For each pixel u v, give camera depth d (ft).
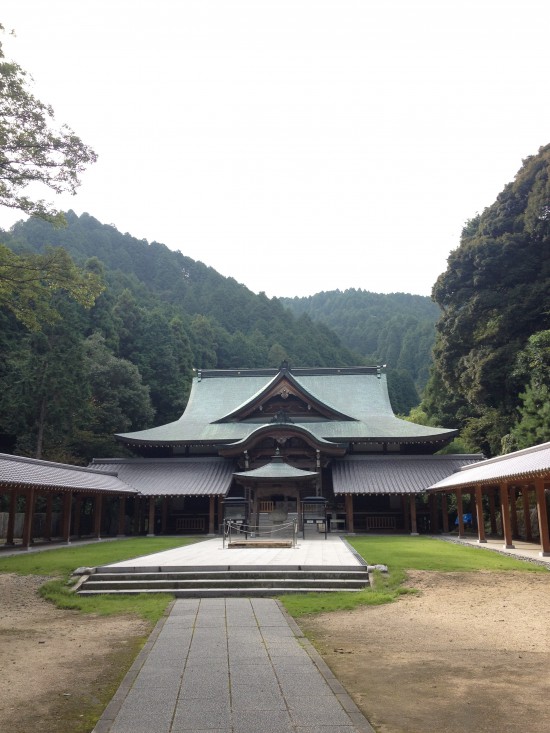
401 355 448.65
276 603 42.04
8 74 63.98
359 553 64.28
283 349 352.49
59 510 135.44
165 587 47.70
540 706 21.12
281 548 72.84
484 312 157.38
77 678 25.26
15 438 158.20
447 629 33.81
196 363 293.23
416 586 46.55
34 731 19.36
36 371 145.38
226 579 49.03
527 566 55.72
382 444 132.26
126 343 250.57
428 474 117.70
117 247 463.83
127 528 135.33
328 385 160.76
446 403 194.80
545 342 129.59
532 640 30.96
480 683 23.88
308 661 26.73
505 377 147.13
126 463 129.70
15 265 71.31
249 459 124.77
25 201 71.20
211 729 18.84
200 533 122.21
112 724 19.30
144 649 29.04
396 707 21.18
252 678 24.20
